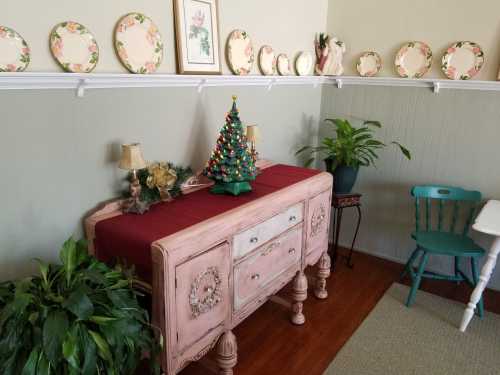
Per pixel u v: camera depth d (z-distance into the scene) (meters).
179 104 1.94
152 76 1.70
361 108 3.07
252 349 2.09
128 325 1.14
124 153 1.58
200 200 1.82
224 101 2.22
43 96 1.39
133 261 1.44
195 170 2.12
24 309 1.05
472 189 2.74
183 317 1.44
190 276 1.44
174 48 1.87
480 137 2.63
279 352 2.07
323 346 2.12
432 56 2.71
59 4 1.40
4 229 1.37
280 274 2.02
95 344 1.07
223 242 1.58
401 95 2.88
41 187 1.45
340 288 2.72
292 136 2.96
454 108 2.69
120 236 1.45
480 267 2.80
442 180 2.85
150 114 1.80
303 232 2.16
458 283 2.83
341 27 3.05
